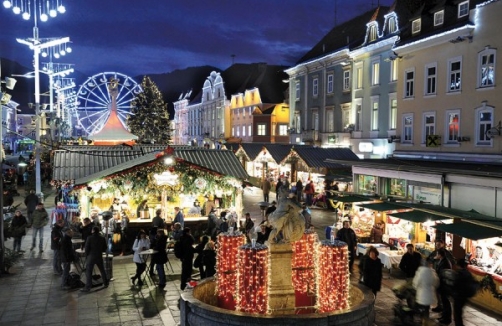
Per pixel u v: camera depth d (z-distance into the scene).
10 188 35.75
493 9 21.34
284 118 66.69
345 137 43.44
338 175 32.81
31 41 30.88
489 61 21.78
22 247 20.67
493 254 14.77
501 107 21.02
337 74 45.25
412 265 13.44
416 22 27.17
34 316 12.67
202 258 14.84
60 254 16.08
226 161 25.03
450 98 24.03
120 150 28.23
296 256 11.63
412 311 11.14
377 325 12.05
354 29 46.53
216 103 81.75
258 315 9.20
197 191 21.95
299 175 37.53
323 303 10.76
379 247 17.81
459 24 22.98
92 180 20.38
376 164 22.41
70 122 74.31
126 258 18.98
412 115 26.94
